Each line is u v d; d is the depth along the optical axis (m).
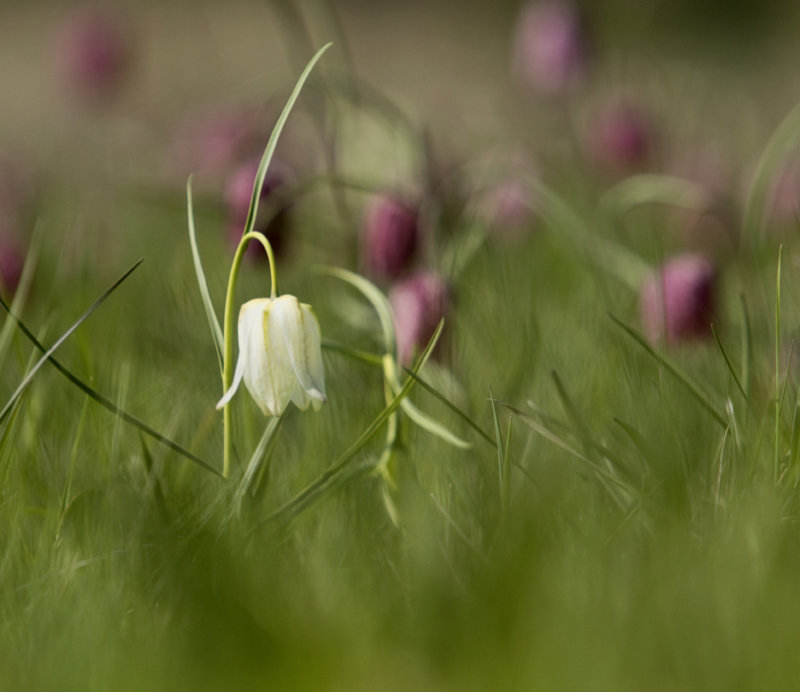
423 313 2.38
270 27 6.34
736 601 2.19
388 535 2.27
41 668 2.19
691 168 2.90
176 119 4.63
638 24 3.51
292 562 2.24
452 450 2.34
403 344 2.38
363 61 5.89
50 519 2.26
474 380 2.44
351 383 2.42
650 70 3.59
